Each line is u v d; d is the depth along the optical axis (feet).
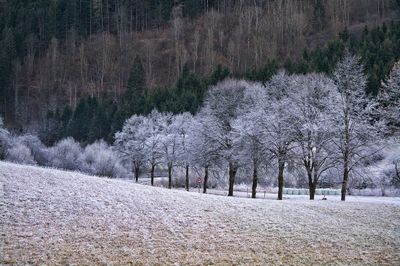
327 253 63.00
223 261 55.47
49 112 426.51
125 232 65.51
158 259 54.34
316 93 150.30
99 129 355.97
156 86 464.65
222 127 161.17
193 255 57.36
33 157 253.65
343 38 393.70
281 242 67.92
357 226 83.30
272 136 139.23
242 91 178.09
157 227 70.18
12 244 54.03
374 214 96.73
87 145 309.63
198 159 169.17
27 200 72.95
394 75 168.86
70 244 57.00
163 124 224.12
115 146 264.11
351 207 103.91
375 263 58.90
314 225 81.25
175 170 232.32
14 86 521.24
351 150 132.67
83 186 88.07
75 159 277.85
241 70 464.24
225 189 215.72
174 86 410.93
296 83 163.22
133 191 91.97
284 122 139.23
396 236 76.79
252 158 143.74
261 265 54.75
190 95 332.80
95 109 404.77
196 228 71.97
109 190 88.94
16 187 78.54
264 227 76.54
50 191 79.97
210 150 160.45
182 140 199.72
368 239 73.41
